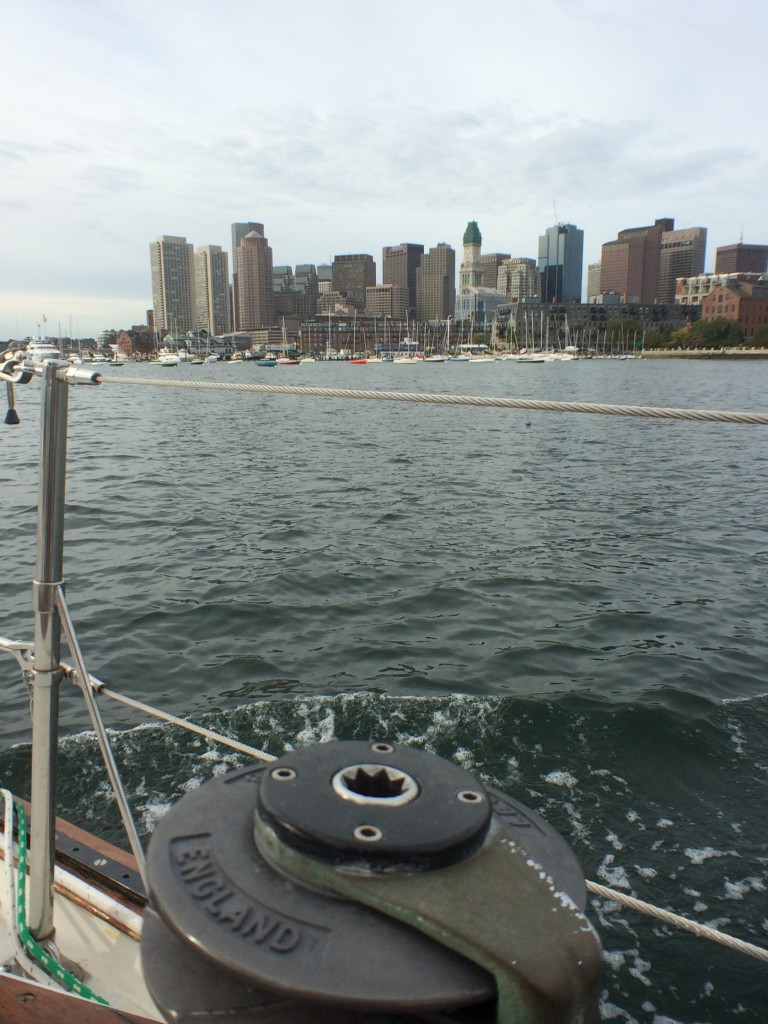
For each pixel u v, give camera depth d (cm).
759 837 592
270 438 3675
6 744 709
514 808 120
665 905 523
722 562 1397
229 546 1466
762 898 528
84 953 237
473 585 1233
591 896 531
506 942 87
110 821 600
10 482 2145
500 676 880
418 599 1157
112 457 2892
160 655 934
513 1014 87
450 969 89
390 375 13150
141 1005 219
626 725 755
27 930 229
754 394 7131
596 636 1015
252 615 1072
